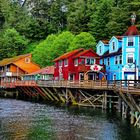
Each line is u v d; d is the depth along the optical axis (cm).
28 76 8331
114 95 4800
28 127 3409
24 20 12744
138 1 8062
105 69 6425
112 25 8294
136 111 3450
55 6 12469
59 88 5988
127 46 5959
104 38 8738
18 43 10956
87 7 10506
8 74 8988
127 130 3250
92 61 6512
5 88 8100
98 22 8944
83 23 9888
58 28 11931
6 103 5875
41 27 11738
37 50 9269
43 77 7712
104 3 9319
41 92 6675
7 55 10812
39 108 5034
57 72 7175
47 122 3706
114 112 4447
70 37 8644
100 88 4756
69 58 6612
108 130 3256
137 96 3625
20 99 6906
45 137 2964
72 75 6644
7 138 2917
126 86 3925
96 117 4050
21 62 9088
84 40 7869
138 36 5897
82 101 5325
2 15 13588
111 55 6294
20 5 14662
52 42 9162
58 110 4769
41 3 13000
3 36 11388
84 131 3219
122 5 8600
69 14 11519
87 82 5184
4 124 3566
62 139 2895
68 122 3706
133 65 5878
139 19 7888
